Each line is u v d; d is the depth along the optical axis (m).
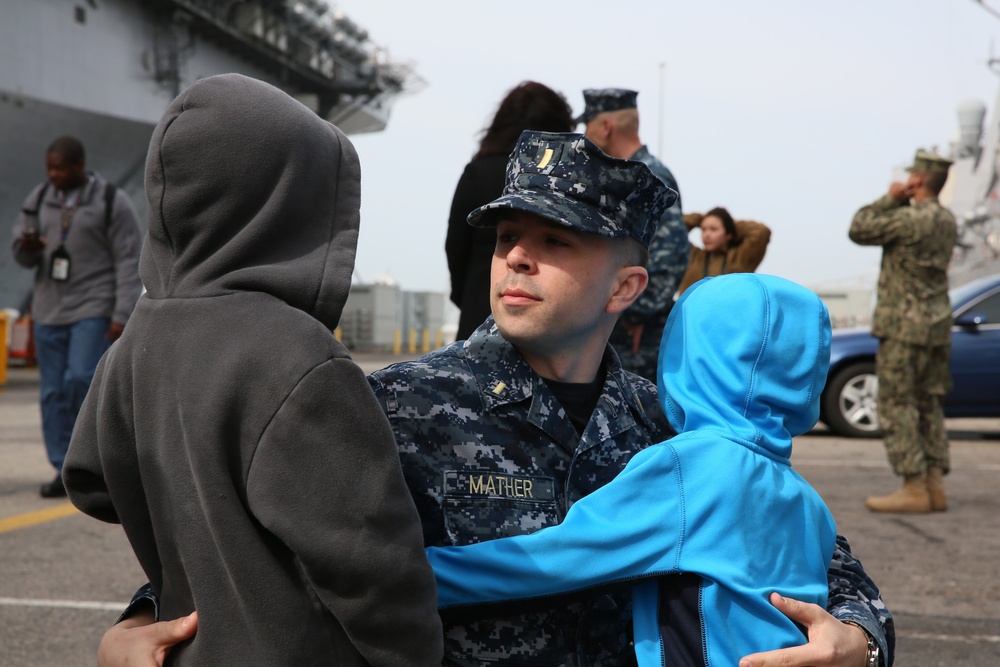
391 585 1.14
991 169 34.34
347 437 1.16
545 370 1.50
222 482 1.16
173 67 26.80
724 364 1.46
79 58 23.31
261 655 1.16
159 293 1.26
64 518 4.87
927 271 5.13
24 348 18.62
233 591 1.17
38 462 6.78
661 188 1.47
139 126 25.41
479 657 1.35
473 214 1.43
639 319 3.58
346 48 38.81
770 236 6.28
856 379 8.54
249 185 1.22
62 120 22.73
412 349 42.88
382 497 1.16
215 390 1.16
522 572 1.31
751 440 1.43
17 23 21.33
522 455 1.41
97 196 5.26
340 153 1.30
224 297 1.21
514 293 1.43
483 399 1.41
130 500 1.29
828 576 1.54
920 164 5.16
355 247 1.29
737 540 1.37
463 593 1.32
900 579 3.90
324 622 1.19
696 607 1.36
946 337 5.20
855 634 1.40
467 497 1.37
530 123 3.11
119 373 1.27
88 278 5.27
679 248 3.58
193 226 1.23
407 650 1.17
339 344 1.21
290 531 1.12
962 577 3.93
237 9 30.45
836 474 6.47
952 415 8.56
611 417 1.49
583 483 1.44
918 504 5.21
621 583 1.36
